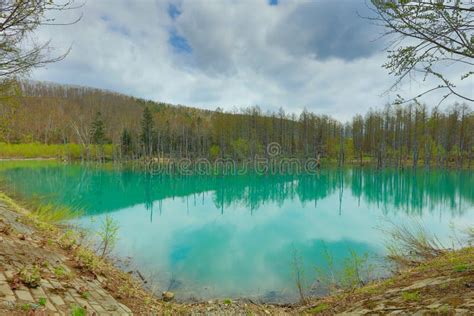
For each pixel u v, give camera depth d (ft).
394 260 30.42
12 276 12.50
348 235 44.98
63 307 12.07
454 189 91.04
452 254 26.63
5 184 75.51
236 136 197.26
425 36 10.22
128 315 14.73
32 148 190.60
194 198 83.92
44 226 28.71
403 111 165.07
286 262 33.06
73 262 18.99
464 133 156.56
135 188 97.50
